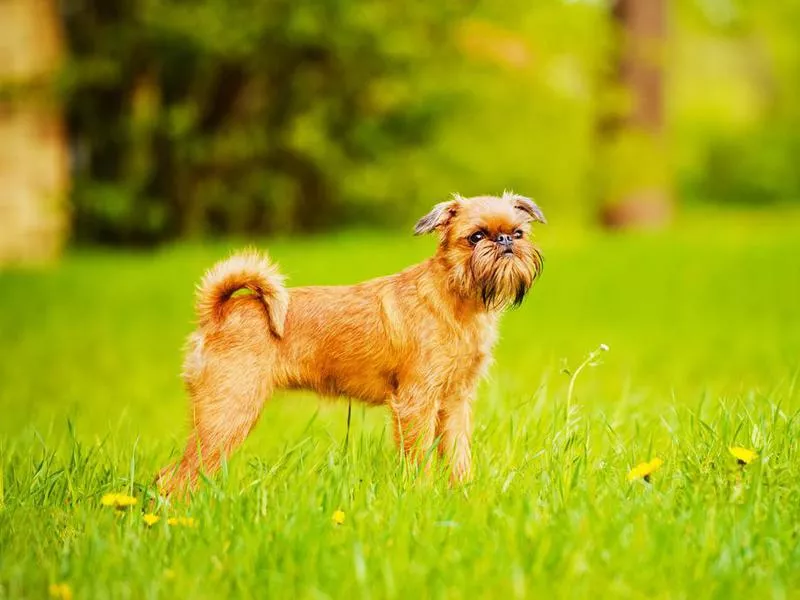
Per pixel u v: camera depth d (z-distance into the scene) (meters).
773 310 14.73
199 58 24.80
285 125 26.19
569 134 31.25
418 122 27.84
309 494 4.75
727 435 5.43
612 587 3.83
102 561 4.23
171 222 26.19
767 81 45.91
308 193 27.83
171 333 14.36
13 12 21.22
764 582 3.90
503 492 4.83
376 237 26.77
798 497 4.64
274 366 5.80
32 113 21.72
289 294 5.99
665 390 9.72
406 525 4.36
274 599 3.91
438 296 5.86
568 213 33.59
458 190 31.11
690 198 44.06
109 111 25.59
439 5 26.31
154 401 10.30
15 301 16.88
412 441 5.77
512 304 5.98
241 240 25.94
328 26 24.38
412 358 5.84
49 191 22.08
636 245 21.03
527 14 28.25
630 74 26.39
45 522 4.83
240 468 5.66
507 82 29.47
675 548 4.09
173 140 25.06
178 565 4.19
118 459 6.05
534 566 4.01
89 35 25.08
